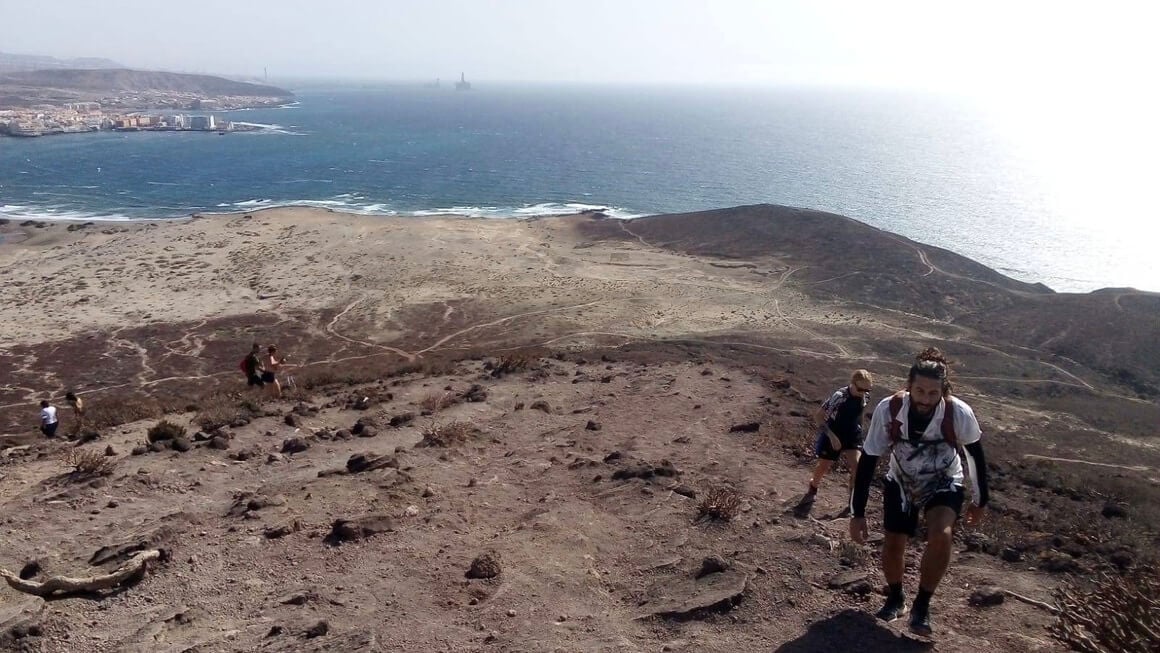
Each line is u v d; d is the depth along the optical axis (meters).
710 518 7.02
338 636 4.98
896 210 82.94
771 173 109.81
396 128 179.62
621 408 13.16
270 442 11.22
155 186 90.38
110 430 13.97
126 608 5.56
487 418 12.69
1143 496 13.33
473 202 81.94
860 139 173.25
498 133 169.38
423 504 7.67
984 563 6.39
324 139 149.38
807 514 7.27
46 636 5.14
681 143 152.88
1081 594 4.91
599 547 6.57
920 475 4.60
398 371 21.30
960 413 4.52
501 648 4.86
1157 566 5.88
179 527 7.00
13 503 8.08
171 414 16.22
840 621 4.96
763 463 9.35
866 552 6.11
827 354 32.59
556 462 9.41
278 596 5.66
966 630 4.92
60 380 31.30
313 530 6.88
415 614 5.35
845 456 7.44
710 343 32.94
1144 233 71.81
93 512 7.75
